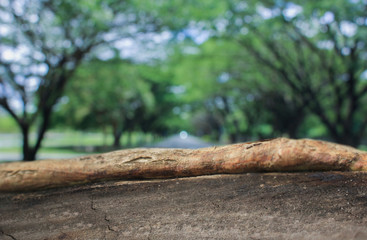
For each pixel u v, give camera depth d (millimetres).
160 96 24656
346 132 11617
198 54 13242
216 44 12281
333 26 9500
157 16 9547
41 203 2623
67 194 2625
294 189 2197
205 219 2211
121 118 24531
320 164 2256
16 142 34719
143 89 15617
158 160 2525
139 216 2350
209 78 16562
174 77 20062
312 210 2057
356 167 2213
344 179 2172
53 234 2408
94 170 2631
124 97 17922
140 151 2637
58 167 2688
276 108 20203
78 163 2703
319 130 21828
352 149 2439
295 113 16969
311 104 12477
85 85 13039
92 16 8531
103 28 8977
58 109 18984
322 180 2203
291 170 2326
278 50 11922
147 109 23531
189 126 78500
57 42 9547
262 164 2340
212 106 31641
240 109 26891
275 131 22453
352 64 10367
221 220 2176
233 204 2234
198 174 2488
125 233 2275
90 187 2615
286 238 1969
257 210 2156
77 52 9508
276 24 9797
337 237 1875
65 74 10008
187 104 32875
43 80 9648
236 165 2377
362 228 1877
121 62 11703
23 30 8695
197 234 2150
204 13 9172
